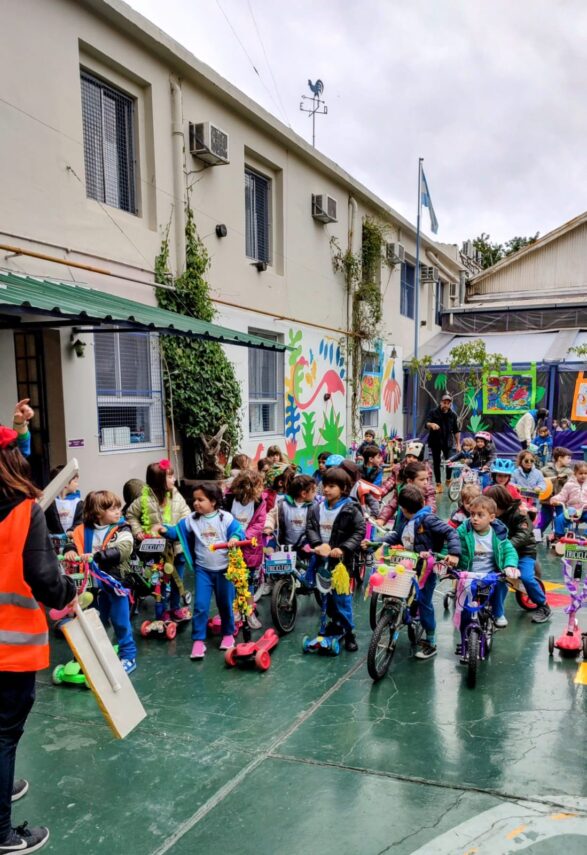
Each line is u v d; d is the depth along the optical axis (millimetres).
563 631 5215
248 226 10734
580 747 3381
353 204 13898
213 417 8875
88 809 2885
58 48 6562
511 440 17172
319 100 15000
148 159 8008
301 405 12188
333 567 4809
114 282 7457
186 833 2717
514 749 3361
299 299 11977
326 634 4898
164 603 5301
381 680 4285
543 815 2803
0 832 2510
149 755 3330
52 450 6953
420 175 16391
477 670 4434
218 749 3387
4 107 5996
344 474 4844
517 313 20719
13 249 5945
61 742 3475
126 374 7828
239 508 5566
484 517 4555
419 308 19703
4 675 2387
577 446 16047
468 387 17469
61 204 6672
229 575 4738
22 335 6895
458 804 2889
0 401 6234
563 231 23000
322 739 3482
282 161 11109
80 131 6895
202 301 8711
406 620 4672
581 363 16438
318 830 2721
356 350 14414
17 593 2400
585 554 4648
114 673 2916
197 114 8805
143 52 7746
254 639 5051
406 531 4824
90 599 4023
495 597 5105
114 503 4625
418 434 18141
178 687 4184
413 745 3408
